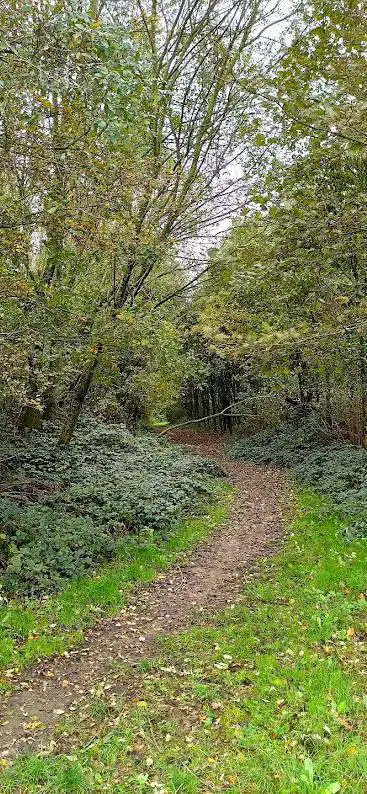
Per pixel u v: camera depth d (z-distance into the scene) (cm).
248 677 528
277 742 424
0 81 477
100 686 543
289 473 1762
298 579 786
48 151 635
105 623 702
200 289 1123
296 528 1077
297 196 502
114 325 949
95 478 1254
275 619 658
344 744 411
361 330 450
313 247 498
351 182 720
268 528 1137
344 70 426
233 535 1102
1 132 629
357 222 463
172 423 3881
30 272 872
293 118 434
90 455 1430
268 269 506
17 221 680
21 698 526
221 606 735
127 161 742
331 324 469
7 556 821
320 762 391
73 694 533
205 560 950
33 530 885
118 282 1220
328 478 1402
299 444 2020
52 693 536
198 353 1873
